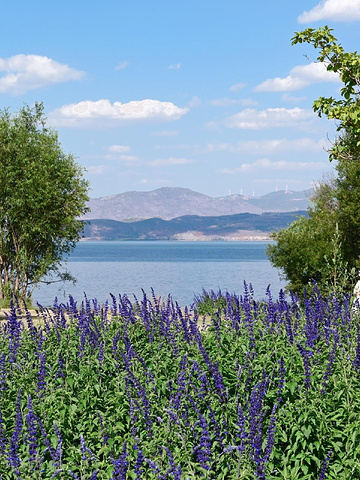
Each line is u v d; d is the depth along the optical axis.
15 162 33.34
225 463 6.28
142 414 7.16
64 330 11.41
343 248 24.19
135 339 10.98
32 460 6.20
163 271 89.06
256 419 6.33
